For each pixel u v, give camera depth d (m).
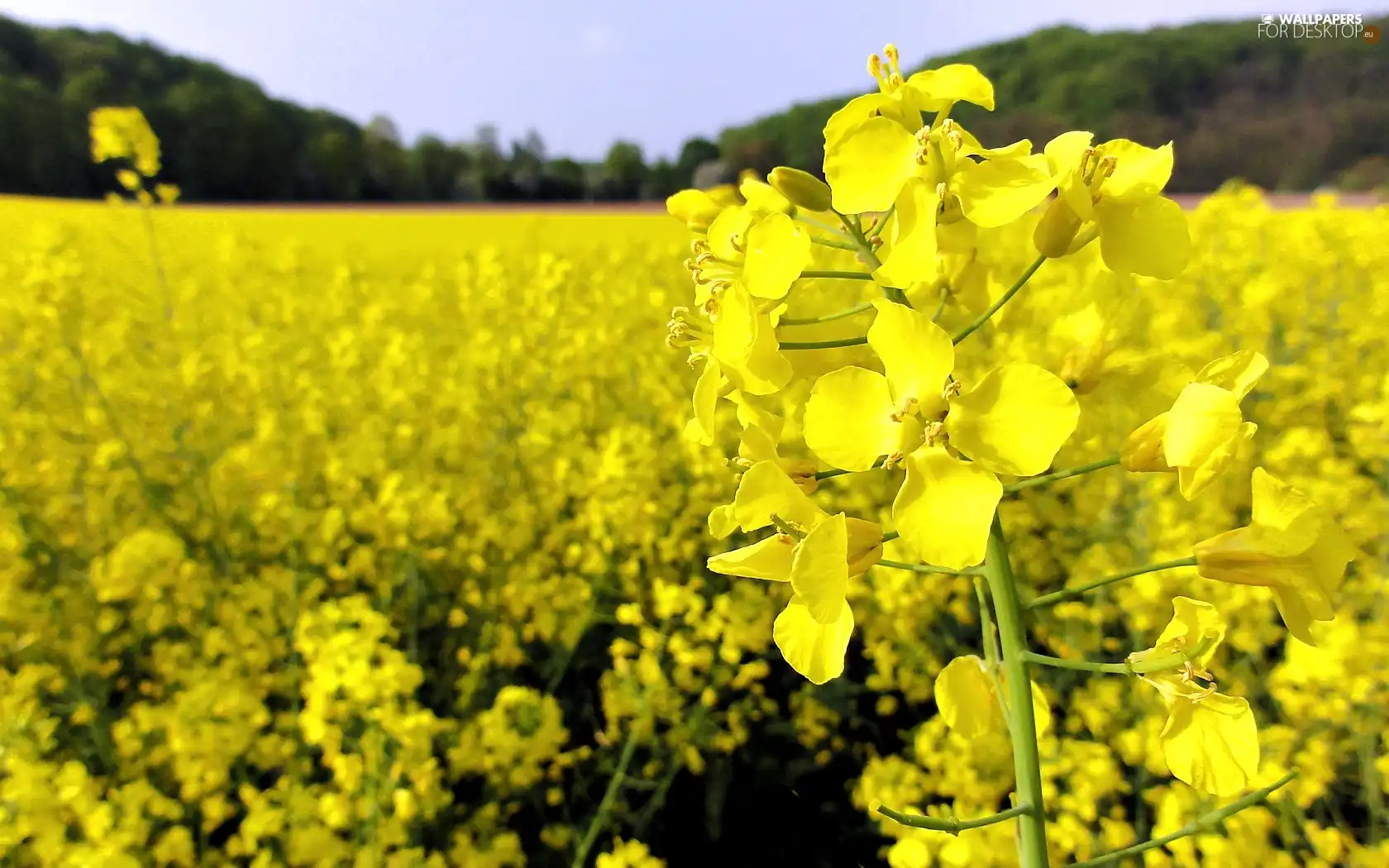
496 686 4.49
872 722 4.42
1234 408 1.24
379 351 8.41
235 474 5.46
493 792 3.82
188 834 3.10
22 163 27.86
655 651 3.94
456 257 14.45
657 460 6.02
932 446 1.27
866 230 1.65
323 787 3.44
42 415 6.31
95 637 4.28
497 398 7.00
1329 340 6.77
